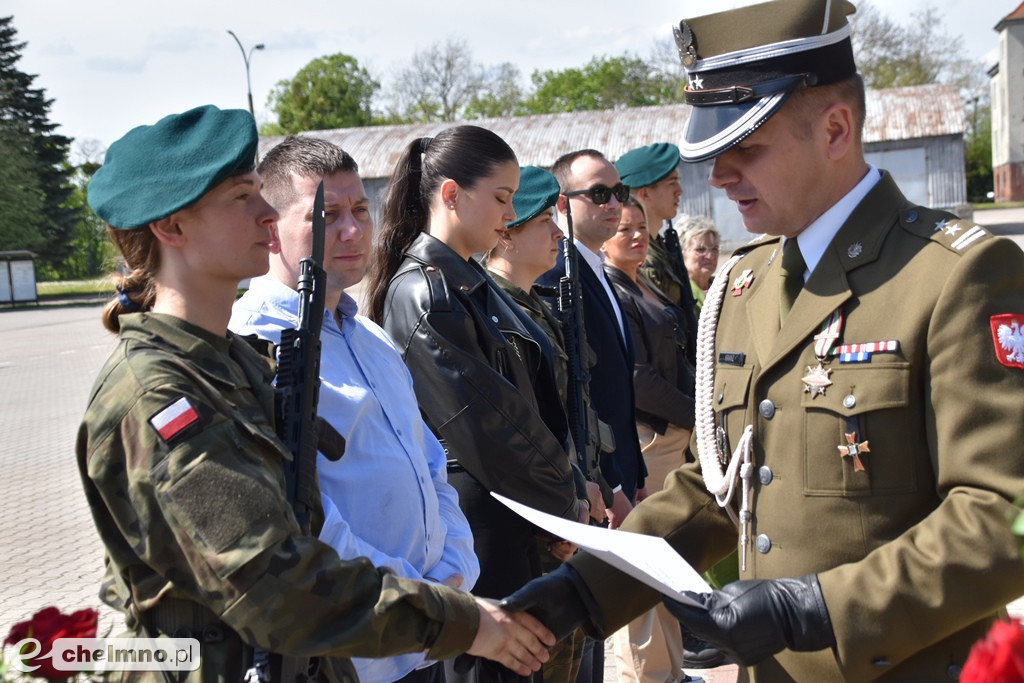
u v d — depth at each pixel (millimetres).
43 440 9609
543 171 3695
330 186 2508
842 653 1648
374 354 2514
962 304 1703
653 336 4500
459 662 2082
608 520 3643
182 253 1807
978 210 45625
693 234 5945
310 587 1654
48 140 46750
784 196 1938
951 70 57125
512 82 65125
